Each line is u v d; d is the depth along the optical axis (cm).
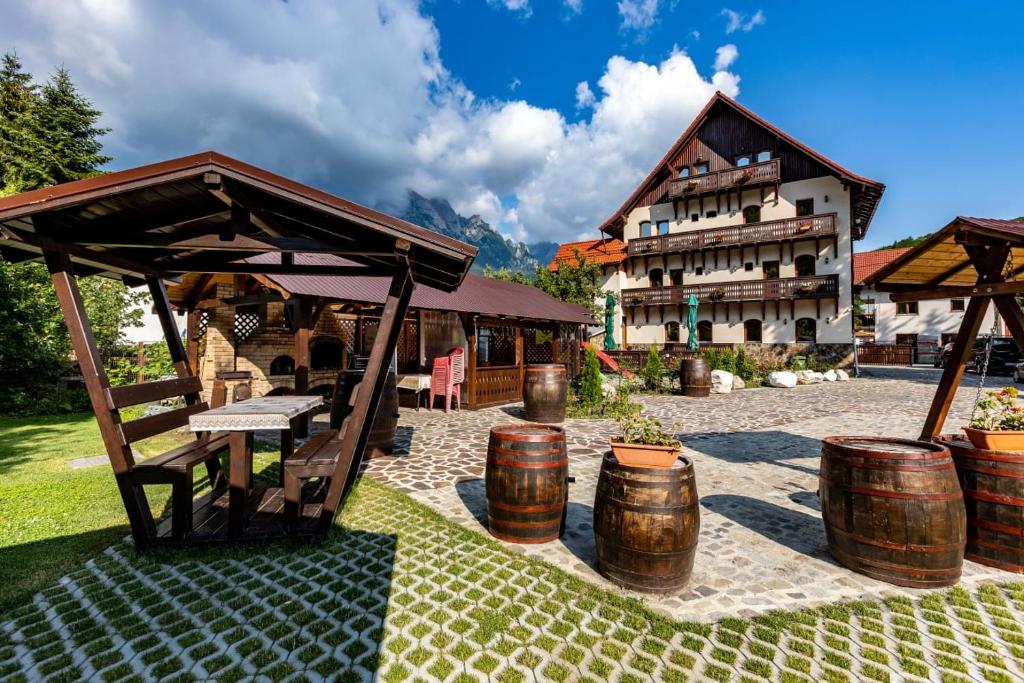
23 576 325
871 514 325
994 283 391
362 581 325
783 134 2359
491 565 351
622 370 1898
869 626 276
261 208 376
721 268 2569
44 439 772
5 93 1822
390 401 680
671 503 310
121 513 439
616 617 286
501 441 398
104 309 1326
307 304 796
